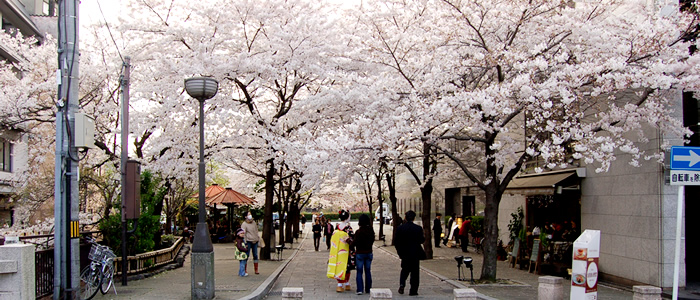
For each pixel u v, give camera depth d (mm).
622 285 14414
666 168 7961
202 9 15742
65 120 9656
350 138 14133
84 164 17875
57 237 9609
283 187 30969
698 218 13672
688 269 13781
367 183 38281
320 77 17344
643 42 11562
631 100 13859
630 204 14180
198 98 11000
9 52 22562
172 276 15094
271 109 21797
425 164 20891
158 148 15859
